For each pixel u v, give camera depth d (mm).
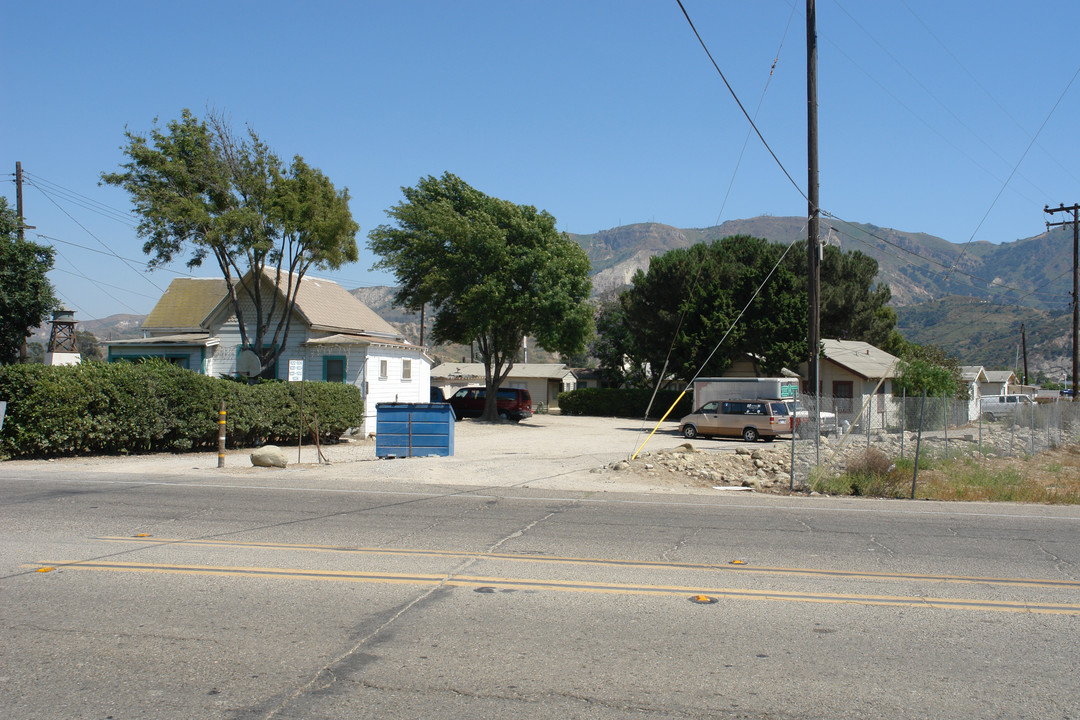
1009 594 6832
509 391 40906
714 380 30859
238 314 26406
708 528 9969
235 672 4785
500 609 6148
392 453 19250
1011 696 4574
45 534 8922
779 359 37812
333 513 10703
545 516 10758
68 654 5066
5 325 27578
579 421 42250
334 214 25453
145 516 10195
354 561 7715
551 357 123875
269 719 4125
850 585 7059
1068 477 19781
